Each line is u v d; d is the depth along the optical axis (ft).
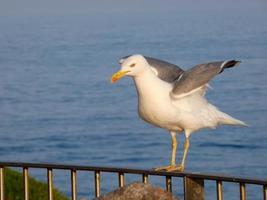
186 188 21.81
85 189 102.22
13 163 24.18
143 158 147.74
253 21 604.90
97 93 237.66
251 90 221.05
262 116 183.62
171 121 26.40
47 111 212.23
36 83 274.98
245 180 20.56
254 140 155.02
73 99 230.89
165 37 479.82
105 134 173.37
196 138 158.20
